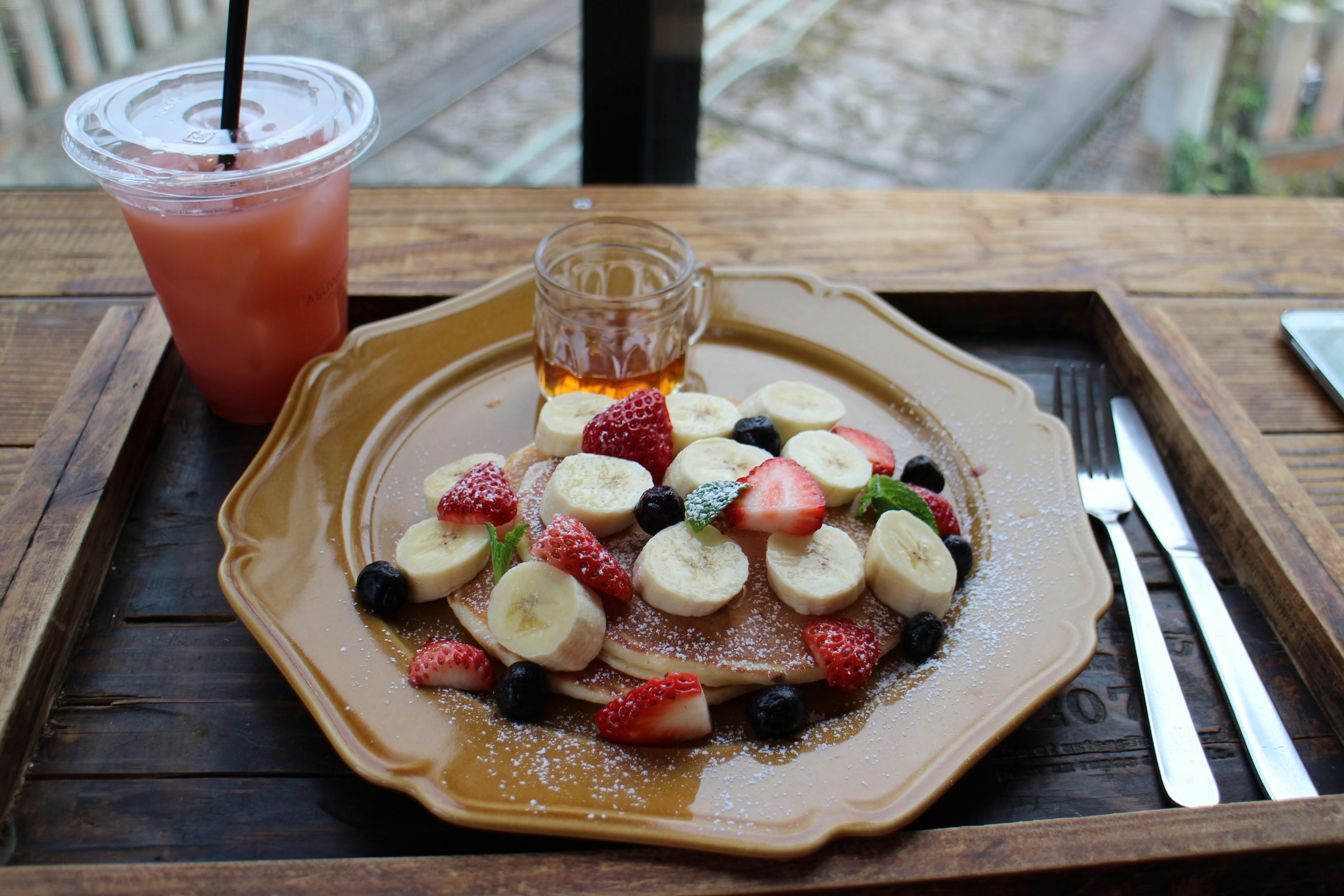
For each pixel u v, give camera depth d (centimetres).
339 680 34
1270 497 41
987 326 52
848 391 46
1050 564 38
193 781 33
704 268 46
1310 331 49
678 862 31
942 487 42
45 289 49
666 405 41
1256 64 98
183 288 40
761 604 37
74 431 41
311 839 32
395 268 51
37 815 32
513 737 33
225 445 43
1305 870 32
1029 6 113
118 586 38
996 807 33
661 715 33
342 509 39
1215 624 38
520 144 82
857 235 55
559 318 43
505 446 43
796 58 103
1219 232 57
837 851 31
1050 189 93
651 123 67
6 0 68
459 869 30
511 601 35
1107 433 45
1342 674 36
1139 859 31
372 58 81
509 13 85
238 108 39
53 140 73
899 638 36
